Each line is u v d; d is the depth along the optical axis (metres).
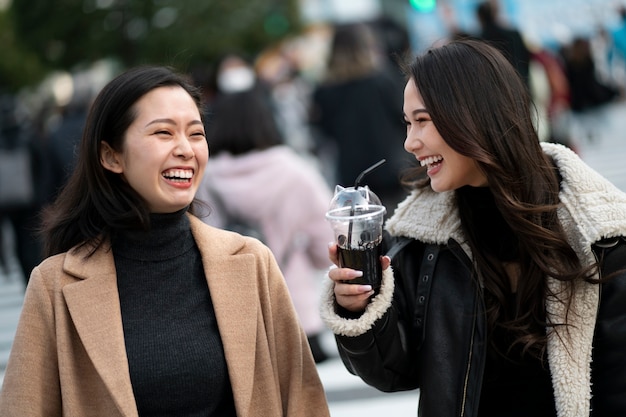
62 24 25.14
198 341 3.20
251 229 5.96
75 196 3.32
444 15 13.00
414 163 3.75
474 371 3.23
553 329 3.18
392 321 3.27
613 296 3.17
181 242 3.29
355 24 9.77
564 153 3.34
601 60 16.73
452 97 3.19
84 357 3.16
